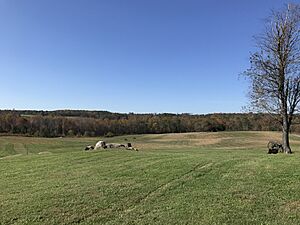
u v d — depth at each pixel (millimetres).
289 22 36562
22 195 13930
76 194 13750
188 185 14914
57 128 108812
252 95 38719
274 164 19094
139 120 115000
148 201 12641
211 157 24203
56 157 26547
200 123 112625
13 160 26359
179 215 11039
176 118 115812
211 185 14773
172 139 93188
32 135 105938
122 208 11883
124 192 13938
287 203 11992
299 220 10398
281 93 37188
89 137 105688
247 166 18875
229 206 11828
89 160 24016
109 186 15070
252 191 13578
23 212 11594
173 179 16172
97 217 11000
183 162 21047
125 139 97375
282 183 14594
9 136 99812
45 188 15125
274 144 38688
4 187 15766
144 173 17906
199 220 10555
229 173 17094
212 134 96875
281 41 36656
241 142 82562
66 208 11922
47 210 11742
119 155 26562
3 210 11859
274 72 36906
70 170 19922
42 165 22578
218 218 10688
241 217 10734
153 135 103750
